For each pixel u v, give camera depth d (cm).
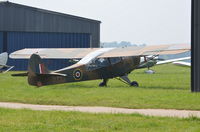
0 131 3262
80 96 5403
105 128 3362
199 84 5866
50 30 15588
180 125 3447
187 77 9900
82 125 3484
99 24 16312
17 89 6366
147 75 10956
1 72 12794
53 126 3444
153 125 3456
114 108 4572
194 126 3406
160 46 6875
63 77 6631
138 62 7231
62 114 4047
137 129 3319
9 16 15075
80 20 15975
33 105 4891
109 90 6094
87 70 6812
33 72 6469
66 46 15850
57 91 5991
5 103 5066
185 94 5500
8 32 15200
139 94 5528
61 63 15738
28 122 3638
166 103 4744
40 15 15450
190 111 4328
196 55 5878
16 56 8212
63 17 15738
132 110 4416
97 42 16312
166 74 11475
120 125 3466
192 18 5903
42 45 15562
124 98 5153
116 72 7056
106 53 7025
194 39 5878
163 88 6656
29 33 15388
